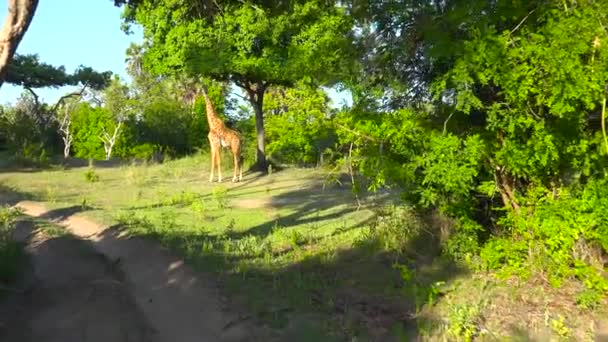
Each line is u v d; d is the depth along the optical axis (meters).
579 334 7.02
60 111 40.81
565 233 8.02
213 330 7.02
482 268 8.80
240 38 20.66
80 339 6.98
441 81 7.75
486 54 7.25
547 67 7.03
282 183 21.28
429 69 8.65
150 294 8.50
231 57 21.05
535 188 8.41
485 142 8.10
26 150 27.33
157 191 18.70
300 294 7.98
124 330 7.25
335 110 10.84
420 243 10.04
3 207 14.25
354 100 8.91
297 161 27.58
